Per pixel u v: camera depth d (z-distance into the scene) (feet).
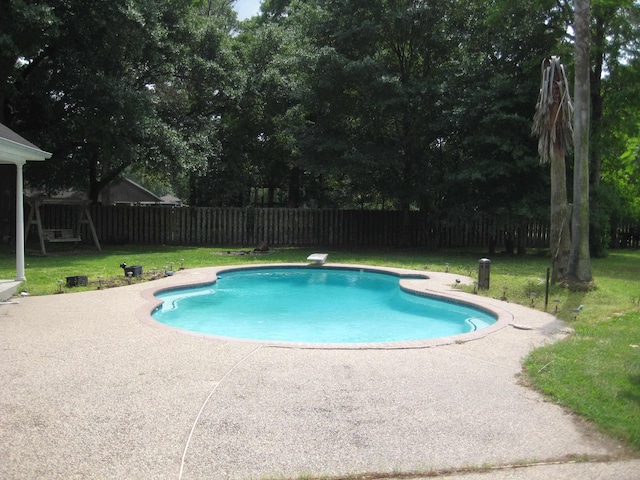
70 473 9.69
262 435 11.48
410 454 10.73
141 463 10.12
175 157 56.03
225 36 70.69
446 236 72.13
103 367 16.15
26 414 12.34
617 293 32.40
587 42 32.50
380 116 63.72
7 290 27.58
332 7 61.62
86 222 57.26
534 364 17.06
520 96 53.52
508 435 11.69
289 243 69.36
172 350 18.24
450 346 19.67
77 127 52.13
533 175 56.24
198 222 67.82
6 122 54.60
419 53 64.49
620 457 10.68
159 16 55.42
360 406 13.32
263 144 84.94
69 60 49.73
